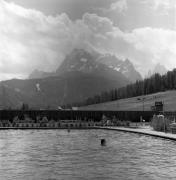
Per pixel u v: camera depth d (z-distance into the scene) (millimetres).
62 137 59875
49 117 110125
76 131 77312
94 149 42406
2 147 44594
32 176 26547
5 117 105875
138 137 59125
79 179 25562
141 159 34125
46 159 34344
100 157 35562
